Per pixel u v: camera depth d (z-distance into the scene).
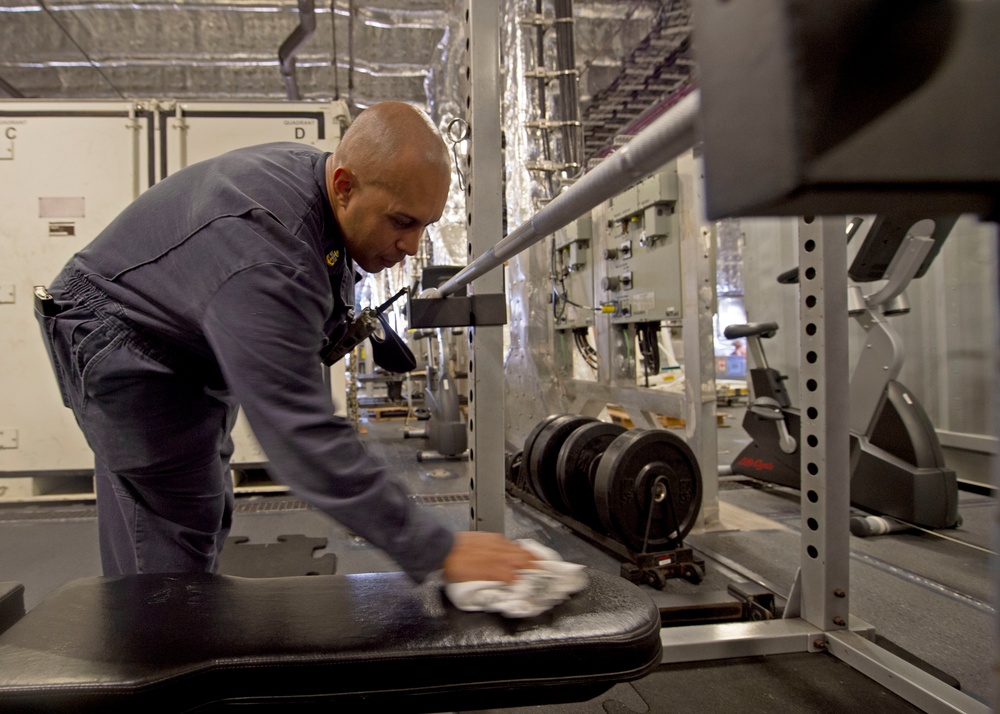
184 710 0.68
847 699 1.34
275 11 4.57
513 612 0.79
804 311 1.55
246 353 0.74
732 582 1.94
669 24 4.13
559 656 0.74
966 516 2.77
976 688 1.39
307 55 5.32
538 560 0.89
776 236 4.33
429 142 0.91
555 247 3.84
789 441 3.12
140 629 0.77
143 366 1.01
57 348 1.05
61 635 0.76
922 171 0.20
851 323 3.72
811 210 0.24
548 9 3.69
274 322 0.76
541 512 2.97
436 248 5.72
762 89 0.22
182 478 1.15
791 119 0.20
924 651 1.56
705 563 2.17
